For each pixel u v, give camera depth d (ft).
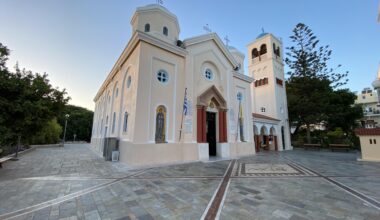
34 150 62.13
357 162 38.78
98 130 72.84
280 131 77.36
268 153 59.98
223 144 46.21
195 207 14.25
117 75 51.85
